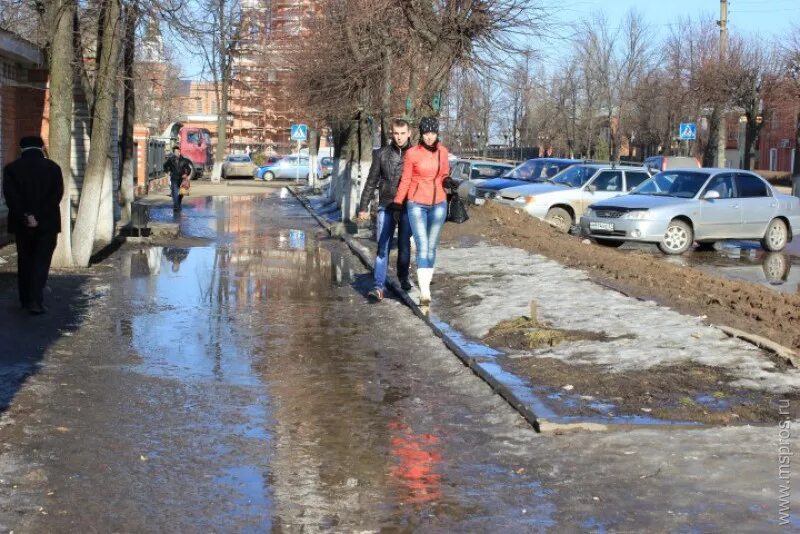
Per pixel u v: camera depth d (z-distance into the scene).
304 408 7.29
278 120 80.81
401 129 12.36
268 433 6.63
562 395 7.26
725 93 52.03
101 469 5.82
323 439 6.50
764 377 7.61
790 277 16.53
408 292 12.66
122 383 7.94
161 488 5.52
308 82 28.36
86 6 16.78
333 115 27.78
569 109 64.88
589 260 15.55
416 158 11.44
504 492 5.43
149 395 7.59
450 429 6.73
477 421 6.91
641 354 8.38
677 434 6.31
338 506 5.24
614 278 13.28
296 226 25.83
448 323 10.56
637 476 5.59
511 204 23.56
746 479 5.46
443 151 11.55
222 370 8.51
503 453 6.14
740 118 65.19
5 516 5.02
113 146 22.97
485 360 8.54
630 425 6.45
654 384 7.46
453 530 4.90
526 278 13.28
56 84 14.55
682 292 11.98
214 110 93.69
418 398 7.58
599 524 4.93
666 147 58.69
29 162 10.74
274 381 8.12
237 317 11.16
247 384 8.02
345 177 24.86
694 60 56.84
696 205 19.77
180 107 73.69
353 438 6.52
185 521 5.03
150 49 21.47
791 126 68.31
